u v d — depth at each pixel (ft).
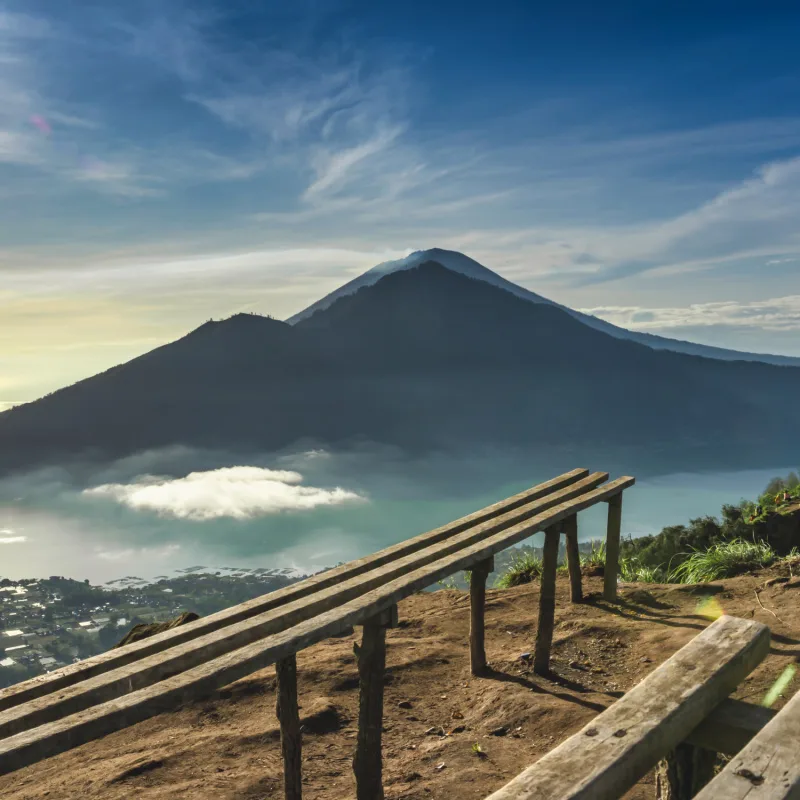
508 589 24.57
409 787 12.39
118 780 12.76
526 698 15.39
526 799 5.41
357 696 16.30
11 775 13.88
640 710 6.63
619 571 27.63
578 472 21.54
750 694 13.98
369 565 13.21
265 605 10.80
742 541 27.09
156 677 8.36
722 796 5.23
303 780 12.77
